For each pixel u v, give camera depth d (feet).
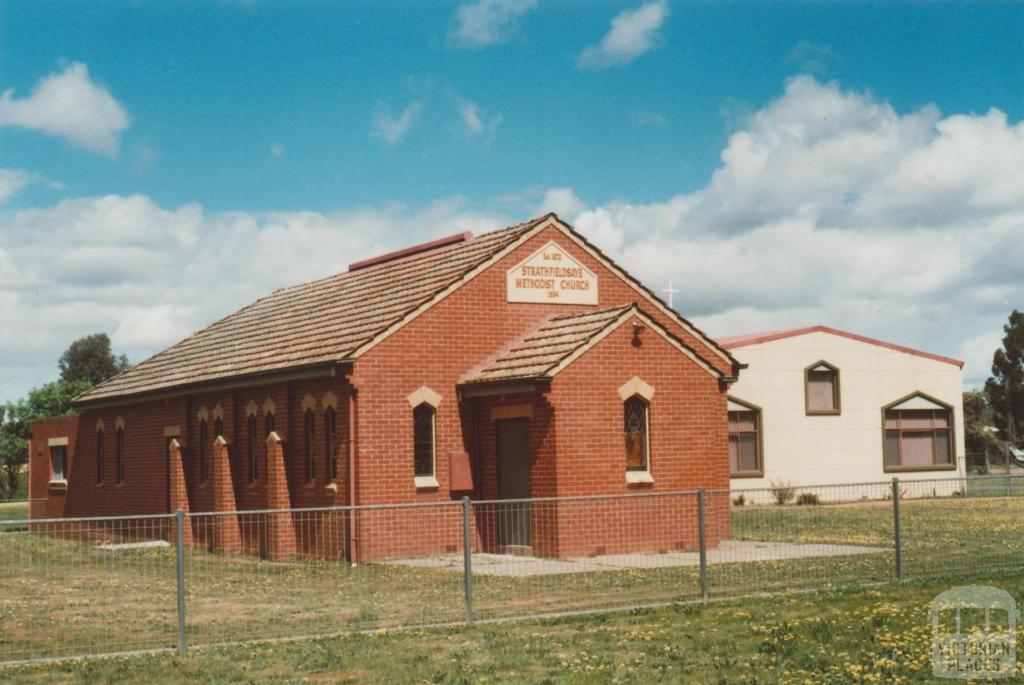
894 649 44.21
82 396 132.98
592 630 49.67
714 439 86.99
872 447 163.12
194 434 106.83
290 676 41.63
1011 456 234.79
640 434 84.28
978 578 63.10
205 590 65.21
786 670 41.11
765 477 154.92
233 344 112.16
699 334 98.27
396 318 85.05
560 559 77.51
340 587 65.10
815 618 51.06
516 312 91.20
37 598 63.46
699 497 58.54
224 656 45.47
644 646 45.96
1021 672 40.40
